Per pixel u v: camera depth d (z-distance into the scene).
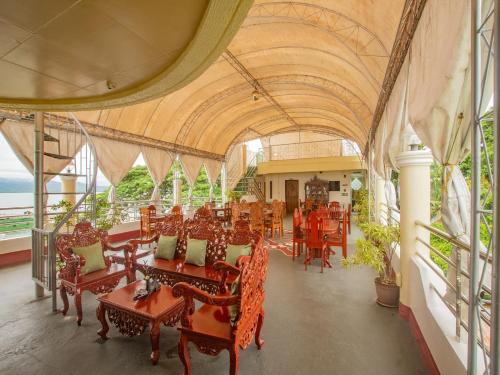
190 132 10.51
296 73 7.57
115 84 2.76
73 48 2.05
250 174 16.25
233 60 6.68
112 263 3.50
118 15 1.69
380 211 6.19
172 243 3.61
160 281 3.20
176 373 2.02
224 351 2.28
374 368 2.07
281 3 4.26
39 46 2.00
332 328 2.65
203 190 17.52
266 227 7.73
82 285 2.79
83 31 1.83
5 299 3.37
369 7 3.29
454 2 1.40
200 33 1.88
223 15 1.73
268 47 6.07
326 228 4.92
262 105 10.57
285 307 3.11
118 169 7.89
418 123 1.85
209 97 8.97
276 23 5.02
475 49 1.20
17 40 1.90
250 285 1.98
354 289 3.67
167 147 9.80
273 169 14.00
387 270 3.49
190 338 1.90
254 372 2.03
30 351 2.29
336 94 7.57
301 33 5.22
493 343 1.02
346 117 10.21
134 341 2.43
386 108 4.12
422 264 2.63
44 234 3.29
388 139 3.58
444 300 2.07
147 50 2.15
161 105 8.18
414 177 2.81
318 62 6.39
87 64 2.32
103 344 2.38
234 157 15.44
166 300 2.40
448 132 1.54
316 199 14.60
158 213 9.51
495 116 1.01
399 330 2.60
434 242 4.19
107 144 7.59
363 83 5.75
